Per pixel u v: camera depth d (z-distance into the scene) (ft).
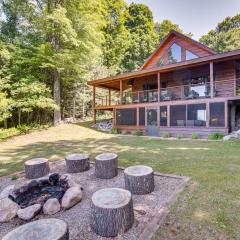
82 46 47.78
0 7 47.73
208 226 7.70
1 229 8.64
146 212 9.12
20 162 20.20
